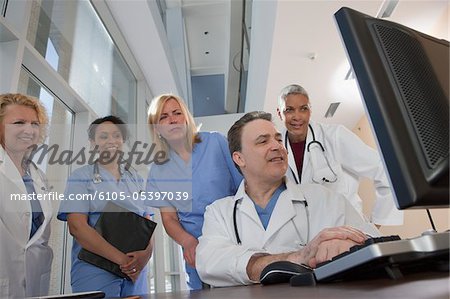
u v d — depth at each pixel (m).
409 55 0.37
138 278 1.37
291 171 1.65
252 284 0.67
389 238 0.44
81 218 1.23
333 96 3.81
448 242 0.39
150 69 3.56
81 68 2.47
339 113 4.29
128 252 1.29
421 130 0.34
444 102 0.36
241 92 5.03
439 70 0.38
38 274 1.17
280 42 2.80
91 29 2.67
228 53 4.52
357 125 4.65
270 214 0.92
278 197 0.94
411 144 0.33
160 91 3.86
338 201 0.93
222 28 4.68
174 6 4.27
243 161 0.99
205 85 5.55
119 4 2.76
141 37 3.13
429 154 0.33
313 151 1.70
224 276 0.72
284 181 0.98
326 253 0.56
